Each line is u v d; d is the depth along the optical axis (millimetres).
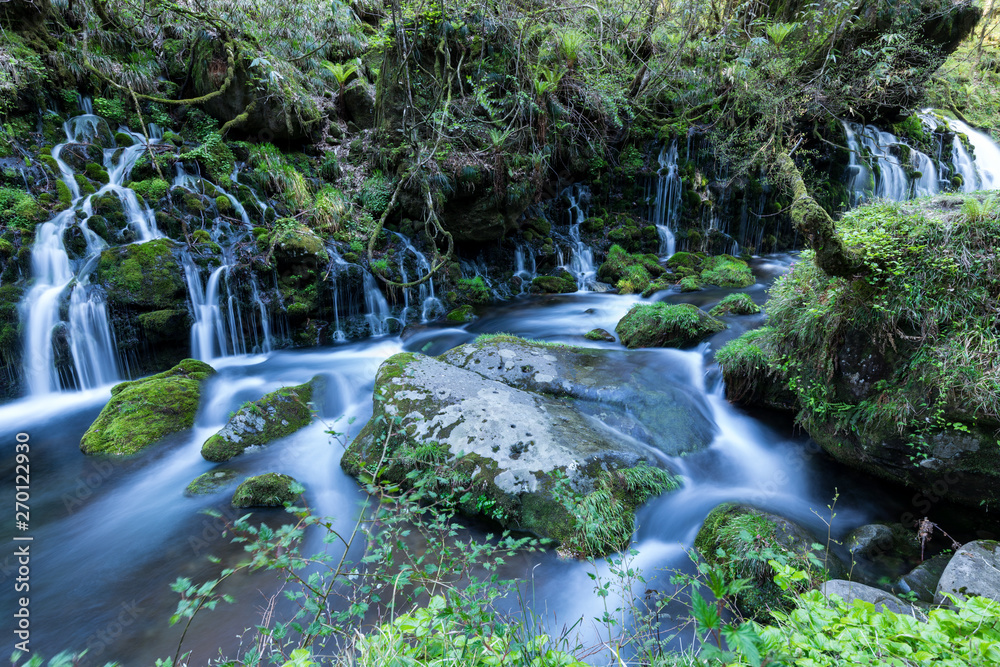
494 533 4121
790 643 1788
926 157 13820
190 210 8523
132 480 4961
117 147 9078
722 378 5934
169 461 5297
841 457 4609
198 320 7738
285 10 10594
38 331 6566
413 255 10102
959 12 10469
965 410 3590
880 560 3697
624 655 2832
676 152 12969
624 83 12242
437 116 9398
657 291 10750
